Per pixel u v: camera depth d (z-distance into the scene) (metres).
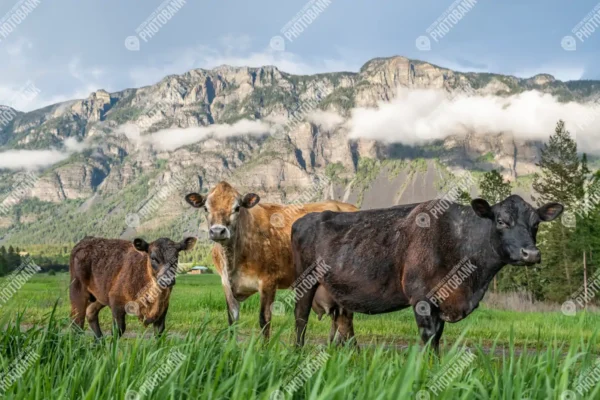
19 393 4.50
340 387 3.98
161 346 6.22
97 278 12.55
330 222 10.30
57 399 4.43
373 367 4.75
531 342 13.55
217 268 13.28
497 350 12.51
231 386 4.76
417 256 9.11
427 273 9.04
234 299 12.50
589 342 5.44
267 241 12.43
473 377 5.27
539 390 4.74
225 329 6.27
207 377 4.96
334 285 10.05
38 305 21.00
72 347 6.35
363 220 9.99
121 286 12.01
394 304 9.62
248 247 12.21
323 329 15.79
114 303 12.09
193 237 12.14
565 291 43.41
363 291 9.70
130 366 4.89
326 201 14.11
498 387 4.82
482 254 8.88
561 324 17.91
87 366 5.25
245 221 12.20
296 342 10.56
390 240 9.50
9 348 6.28
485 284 9.05
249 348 4.85
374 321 17.06
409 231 9.34
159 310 12.02
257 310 20.33
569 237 42.97
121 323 12.16
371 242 9.65
